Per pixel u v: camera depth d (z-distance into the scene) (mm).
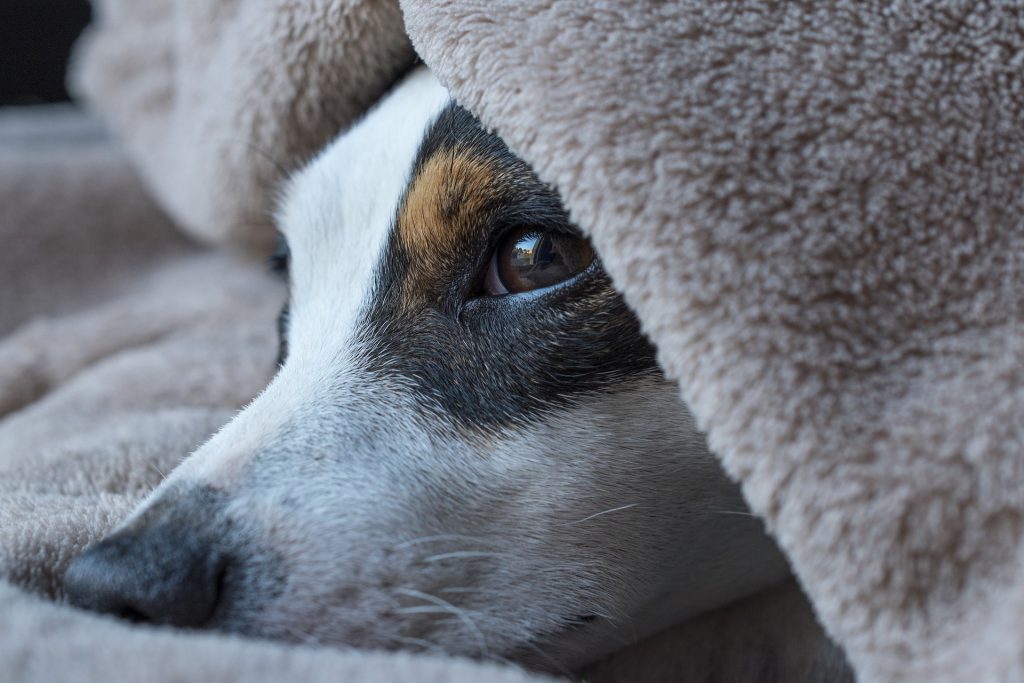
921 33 273
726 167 267
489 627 292
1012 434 246
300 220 343
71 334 480
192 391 410
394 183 321
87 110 700
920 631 245
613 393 299
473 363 303
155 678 233
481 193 304
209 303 490
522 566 296
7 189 557
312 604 276
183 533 277
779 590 322
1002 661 233
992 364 252
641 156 269
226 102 402
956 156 266
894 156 266
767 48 275
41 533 288
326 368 310
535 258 302
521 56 284
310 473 290
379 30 358
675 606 318
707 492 307
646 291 268
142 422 371
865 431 253
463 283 308
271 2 368
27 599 254
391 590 281
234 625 272
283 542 279
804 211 263
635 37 277
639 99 272
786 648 314
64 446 353
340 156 339
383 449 296
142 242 583
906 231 263
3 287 546
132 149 551
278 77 379
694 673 318
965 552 245
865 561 247
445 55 297
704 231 264
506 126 286
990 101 269
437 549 288
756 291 260
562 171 276
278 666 238
